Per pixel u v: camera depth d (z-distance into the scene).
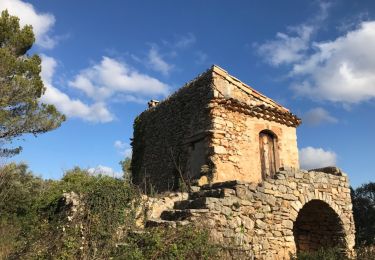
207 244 7.49
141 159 16.11
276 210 9.88
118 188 9.52
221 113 12.73
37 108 17.23
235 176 12.39
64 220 9.38
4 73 16.44
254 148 13.24
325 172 12.59
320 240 12.41
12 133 16.38
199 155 12.77
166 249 7.10
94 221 8.72
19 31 18.33
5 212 14.06
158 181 14.54
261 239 9.22
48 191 13.09
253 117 13.59
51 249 8.52
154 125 15.73
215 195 9.20
